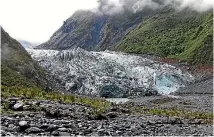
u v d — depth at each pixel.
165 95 172.25
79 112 38.53
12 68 92.81
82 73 184.00
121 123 36.53
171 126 39.94
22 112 33.34
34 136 24.80
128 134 30.55
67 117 35.03
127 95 177.50
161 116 49.34
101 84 176.88
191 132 36.38
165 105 114.38
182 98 148.00
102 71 189.50
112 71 192.38
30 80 94.44
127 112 48.78
